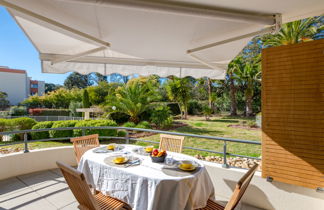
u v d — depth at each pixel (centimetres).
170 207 171
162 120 1168
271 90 220
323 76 189
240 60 1636
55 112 1772
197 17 185
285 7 175
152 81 1733
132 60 322
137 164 212
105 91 1938
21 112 1762
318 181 195
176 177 178
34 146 690
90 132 731
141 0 151
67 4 166
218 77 337
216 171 286
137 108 1198
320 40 190
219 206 198
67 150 396
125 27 209
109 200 199
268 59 221
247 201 256
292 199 222
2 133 311
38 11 182
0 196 271
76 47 267
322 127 191
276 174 221
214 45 234
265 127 227
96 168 217
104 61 308
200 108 1872
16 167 336
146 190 179
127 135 394
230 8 174
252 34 203
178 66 339
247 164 484
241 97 1814
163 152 223
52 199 265
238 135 954
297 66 203
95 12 179
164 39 241
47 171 363
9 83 2733
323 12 190
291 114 208
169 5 154
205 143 793
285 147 213
